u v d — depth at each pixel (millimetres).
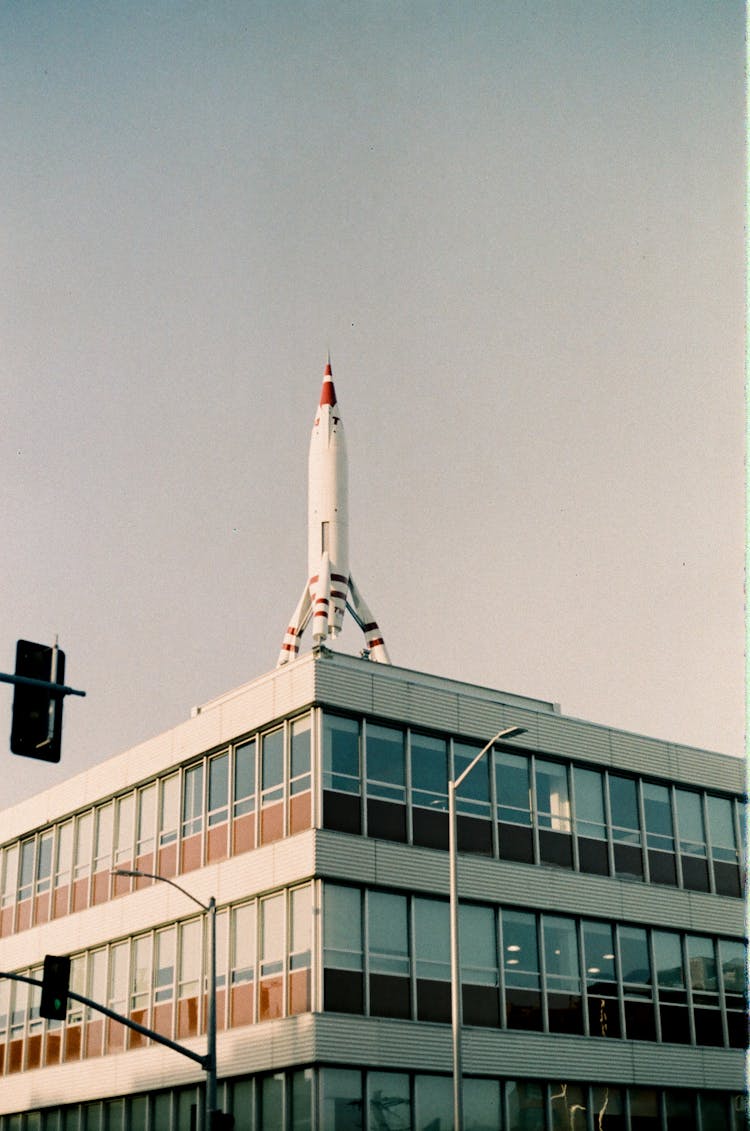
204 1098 39688
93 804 47469
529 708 45906
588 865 43375
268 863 39281
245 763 41406
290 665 40625
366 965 37719
